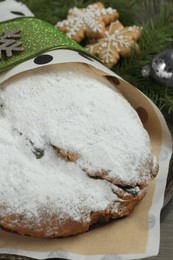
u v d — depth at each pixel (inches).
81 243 16.7
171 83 22.2
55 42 19.5
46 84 18.5
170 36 24.9
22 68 18.4
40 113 17.6
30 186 16.2
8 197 16.1
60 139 17.0
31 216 16.0
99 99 18.3
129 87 20.2
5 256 16.6
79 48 19.8
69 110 17.7
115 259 16.4
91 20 24.4
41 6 26.7
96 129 17.4
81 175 16.8
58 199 16.2
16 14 22.3
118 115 18.1
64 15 26.7
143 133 18.3
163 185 18.6
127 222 17.3
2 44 19.3
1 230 16.9
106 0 27.2
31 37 19.7
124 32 24.2
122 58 24.2
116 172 16.8
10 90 18.5
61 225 16.2
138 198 17.2
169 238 18.2
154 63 22.0
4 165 16.6
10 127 17.7
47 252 16.5
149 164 17.8
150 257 17.7
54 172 16.7
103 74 20.1
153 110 20.1
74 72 19.1
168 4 27.3
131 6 27.2
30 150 17.1
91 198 16.5
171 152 19.9
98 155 16.9
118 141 17.3
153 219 17.5
